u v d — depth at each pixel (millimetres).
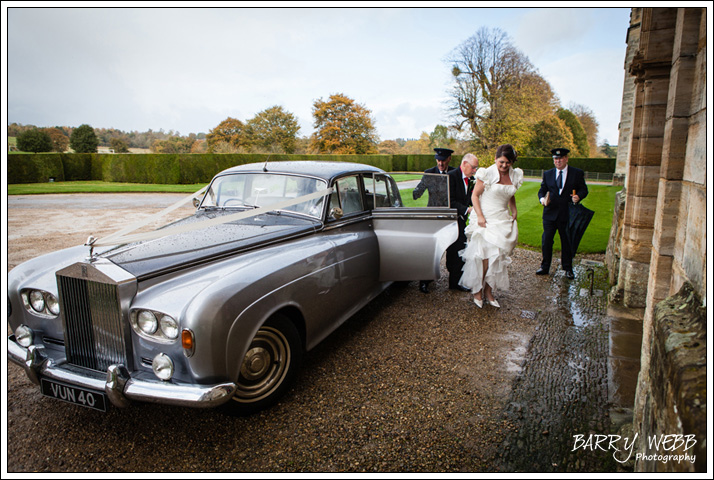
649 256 4375
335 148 58469
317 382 3072
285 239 3145
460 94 35312
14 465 2248
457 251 5102
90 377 2371
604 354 3480
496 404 2787
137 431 2535
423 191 4590
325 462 2271
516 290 5211
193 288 2377
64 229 9336
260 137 58438
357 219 3945
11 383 3049
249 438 2473
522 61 34156
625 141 21547
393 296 4965
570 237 5641
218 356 2293
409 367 3285
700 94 1860
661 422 1519
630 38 14711
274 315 2723
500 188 4227
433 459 2285
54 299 2602
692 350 1423
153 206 14352
